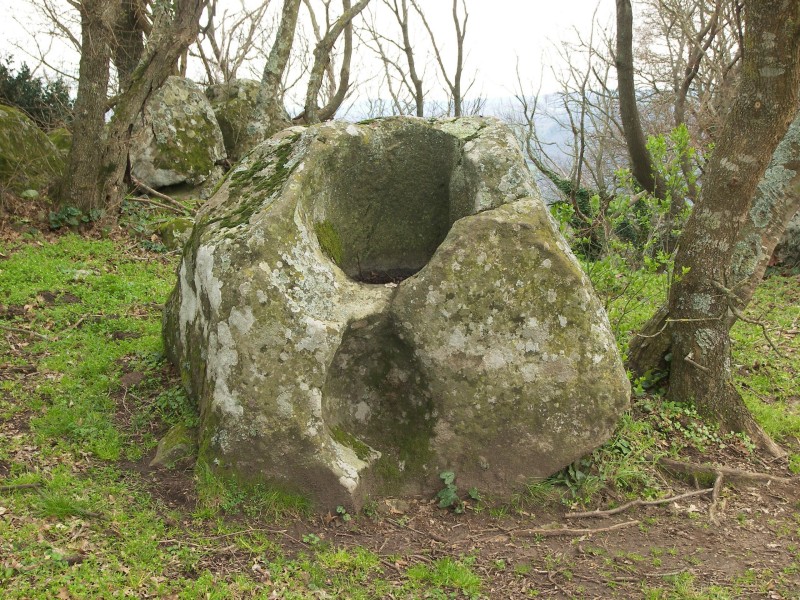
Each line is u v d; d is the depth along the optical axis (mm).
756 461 5215
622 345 6012
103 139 9625
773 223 5605
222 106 14820
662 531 4387
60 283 7363
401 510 4375
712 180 5336
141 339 6176
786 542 4332
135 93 10008
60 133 13359
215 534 3877
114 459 4449
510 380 4414
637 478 4781
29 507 3797
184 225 9906
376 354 4566
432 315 4324
